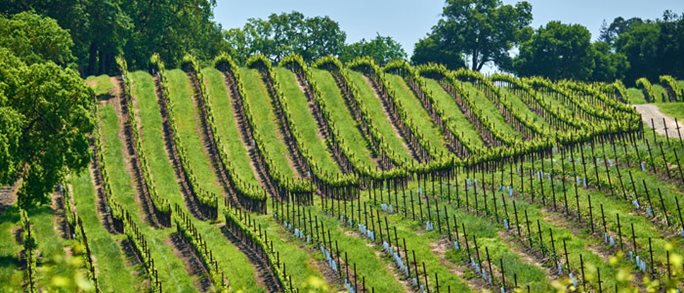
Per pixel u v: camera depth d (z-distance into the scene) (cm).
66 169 6262
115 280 4803
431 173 6931
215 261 4875
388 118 9181
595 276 4041
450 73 10338
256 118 8919
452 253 4762
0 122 4797
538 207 5500
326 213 6219
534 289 3981
